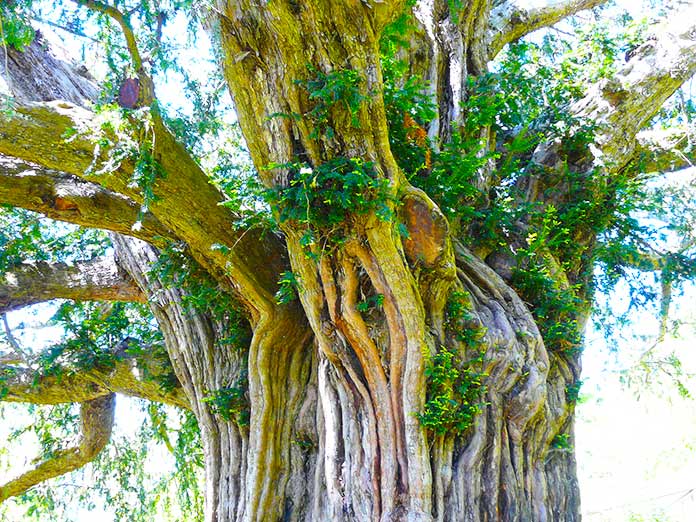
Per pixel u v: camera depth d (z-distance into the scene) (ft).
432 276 21.66
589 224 28.17
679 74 29.86
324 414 23.15
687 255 30.53
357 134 19.11
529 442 22.54
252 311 25.77
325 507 22.35
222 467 26.02
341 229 19.85
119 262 30.68
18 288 29.55
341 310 21.22
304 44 18.34
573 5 36.47
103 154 20.84
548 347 24.67
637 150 31.58
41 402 32.48
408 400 20.76
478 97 27.14
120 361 31.55
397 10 19.34
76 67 29.30
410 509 20.06
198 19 19.65
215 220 23.26
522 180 28.66
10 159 22.80
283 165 18.78
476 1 30.73
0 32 20.34
